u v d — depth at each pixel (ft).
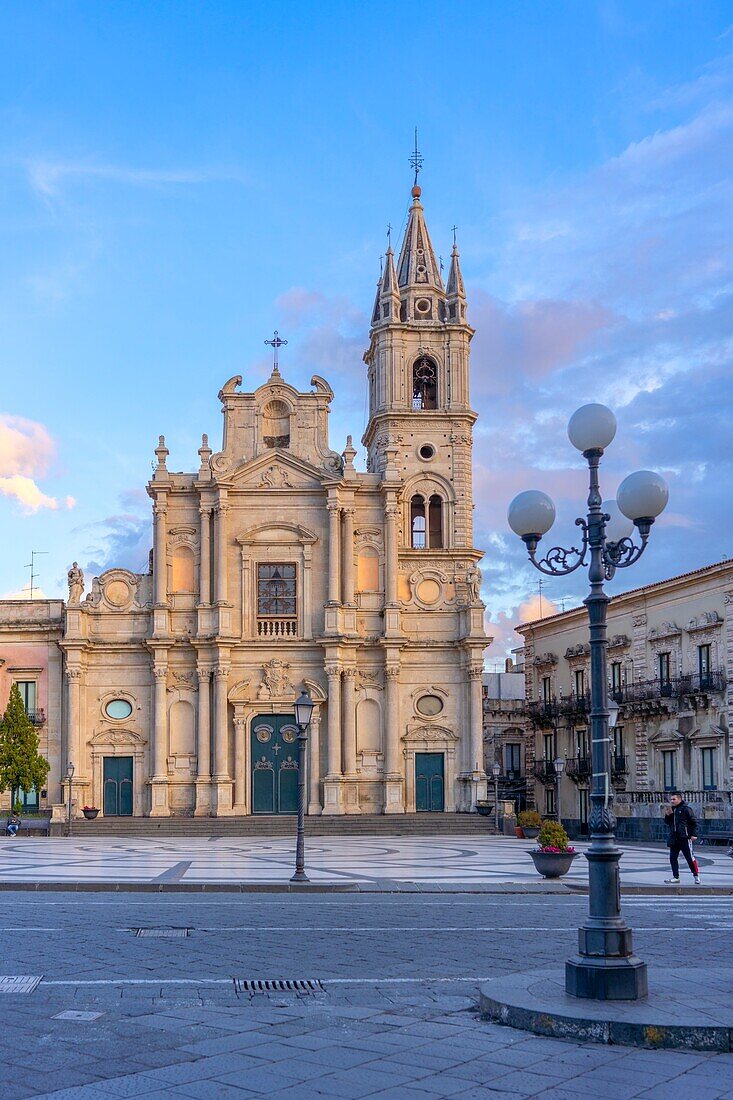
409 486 241.76
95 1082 35.73
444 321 248.32
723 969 53.01
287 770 225.35
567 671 256.32
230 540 229.86
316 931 70.38
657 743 214.07
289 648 227.40
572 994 46.21
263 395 236.02
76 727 222.89
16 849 165.07
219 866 129.39
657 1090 35.55
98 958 58.59
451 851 162.40
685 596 207.92
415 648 231.30
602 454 54.03
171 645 225.35
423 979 53.52
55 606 233.14
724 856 156.97
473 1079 36.60
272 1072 37.11
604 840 48.03
